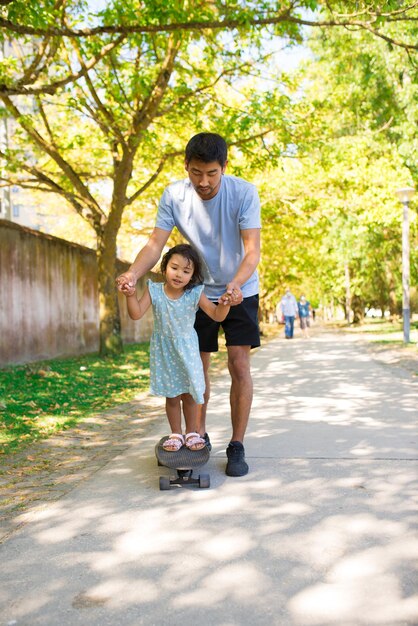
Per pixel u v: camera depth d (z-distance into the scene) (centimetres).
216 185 367
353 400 685
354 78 1830
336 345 1788
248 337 388
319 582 228
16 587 232
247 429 529
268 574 237
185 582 232
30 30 678
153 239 396
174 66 1134
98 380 913
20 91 758
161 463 355
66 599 221
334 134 1916
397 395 712
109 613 210
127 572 242
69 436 530
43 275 1185
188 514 308
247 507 316
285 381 897
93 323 1493
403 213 1630
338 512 303
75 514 315
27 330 1107
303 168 1773
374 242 2394
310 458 413
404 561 244
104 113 1162
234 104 1612
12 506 336
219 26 729
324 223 2264
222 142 361
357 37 1675
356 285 3491
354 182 1756
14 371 917
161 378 379
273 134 1320
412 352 1333
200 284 373
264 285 3781
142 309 364
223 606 213
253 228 381
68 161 1515
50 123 1463
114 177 1262
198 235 393
